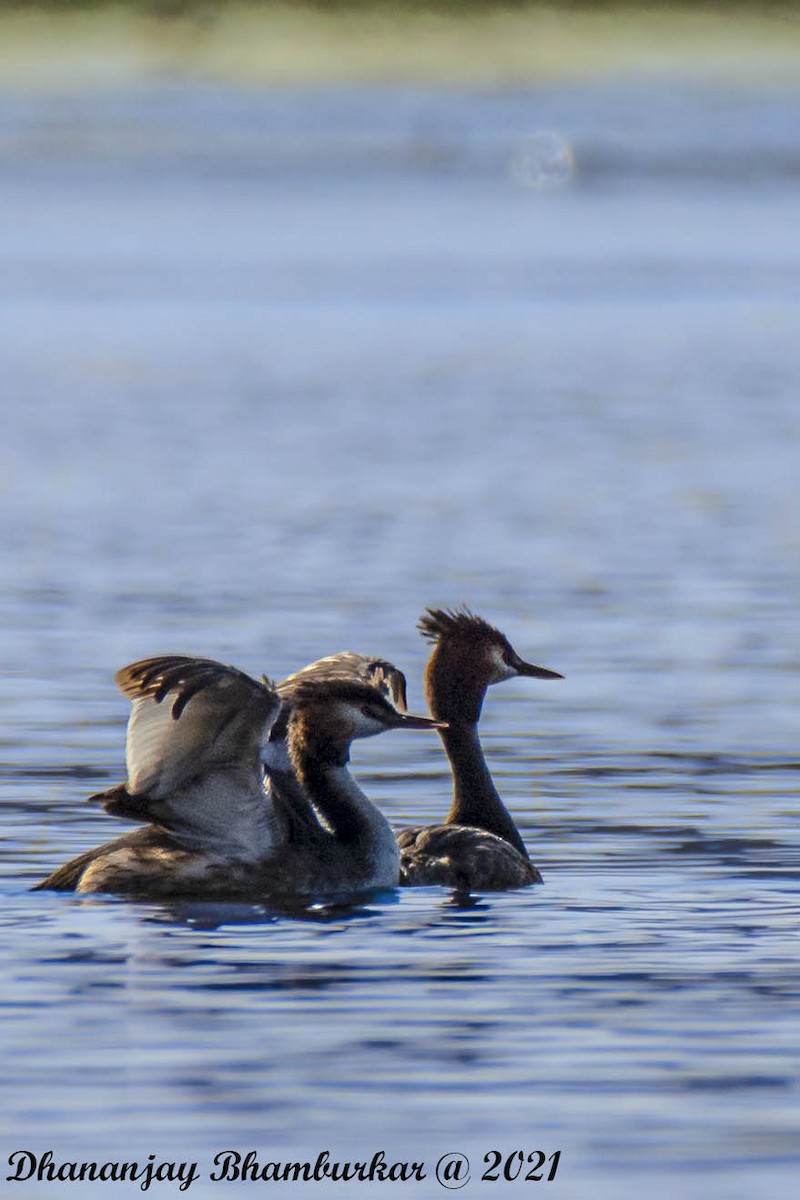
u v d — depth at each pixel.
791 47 122.12
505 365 43.81
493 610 20.83
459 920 11.31
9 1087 8.88
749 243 68.56
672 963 10.50
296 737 12.12
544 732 16.17
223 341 47.91
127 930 11.00
